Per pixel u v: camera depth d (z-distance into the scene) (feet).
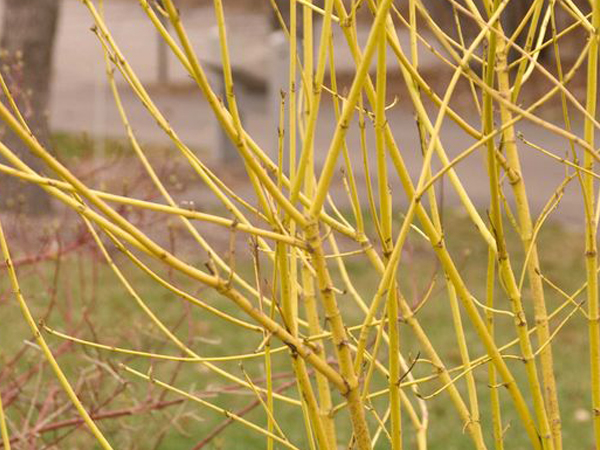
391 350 5.62
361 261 32.96
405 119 61.82
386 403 21.24
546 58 62.23
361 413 5.44
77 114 65.31
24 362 20.65
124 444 12.82
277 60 41.27
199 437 18.98
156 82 77.97
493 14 5.46
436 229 6.22
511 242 36.68
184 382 21.63
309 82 5.81
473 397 6.50
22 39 36.83
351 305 28.27
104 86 76.13
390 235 5.76
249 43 42.80
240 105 44.27
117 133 58.18
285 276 5.49
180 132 60.03
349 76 67.87
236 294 4.82
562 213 40.98
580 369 24.32
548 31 30.83
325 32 5.28
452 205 42.14
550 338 6.32
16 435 10.97
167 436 18.03
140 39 92.32
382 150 5.54
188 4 91.61
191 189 41.55
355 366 5.49
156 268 28.91
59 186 4.55
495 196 5.94
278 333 5.02
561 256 35.06
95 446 13.91
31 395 13.53
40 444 14.42
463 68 5.30
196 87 76.95
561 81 5.88
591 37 5.83
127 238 4.58
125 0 109.60
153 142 55.52
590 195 6.04
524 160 49.39
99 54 87.92
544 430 6.04
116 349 5.90
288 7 41.55
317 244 5.18
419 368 23.44
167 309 25.88
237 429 19.89
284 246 5.41
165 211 4.69
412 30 5.94
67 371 15.83
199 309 26.94
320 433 5.58
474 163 49.26
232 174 47.62
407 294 29.32
